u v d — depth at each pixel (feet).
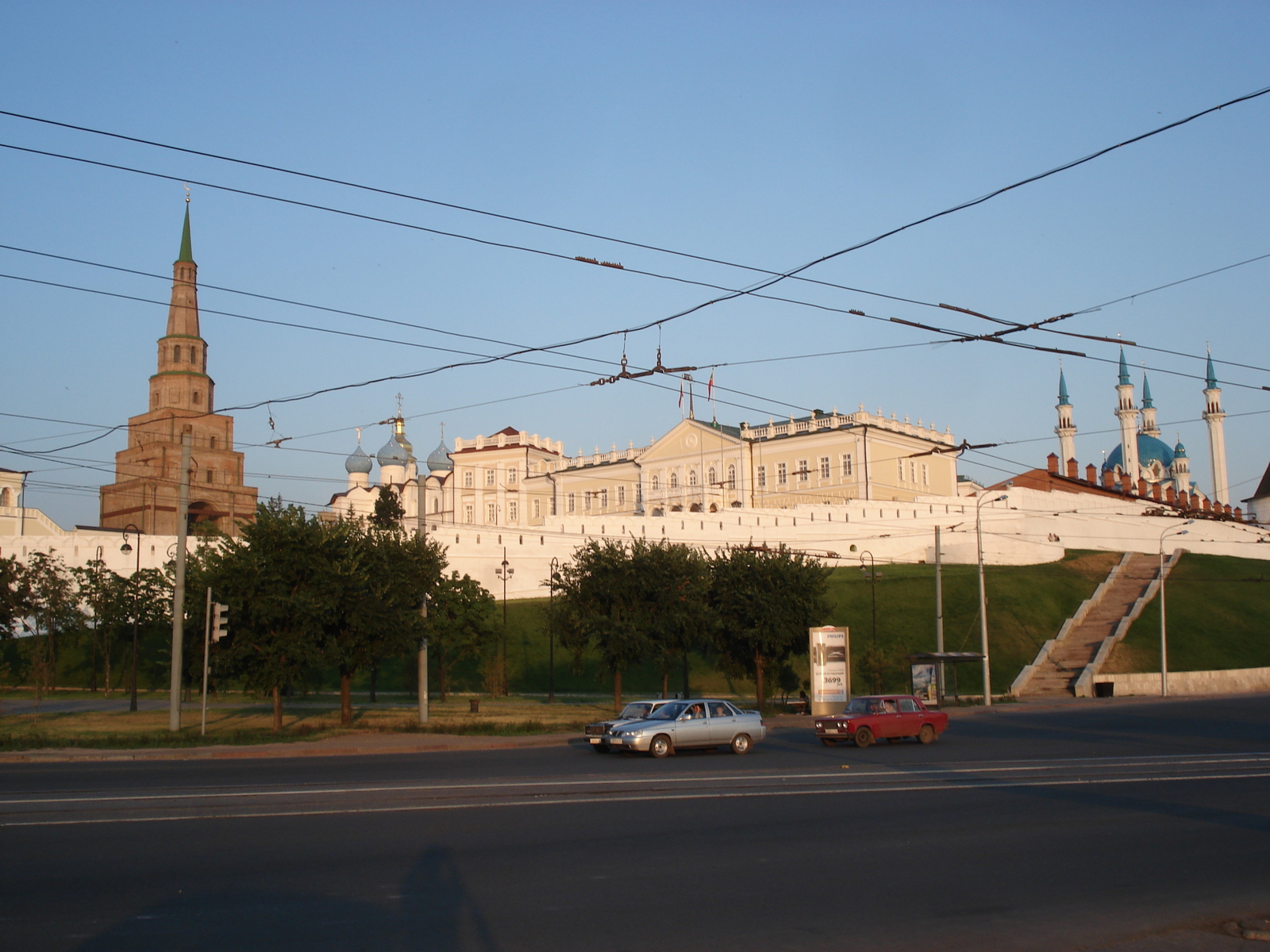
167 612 185.16
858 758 96.22
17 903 37.50
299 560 131.23
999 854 47.39
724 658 182.91
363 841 49.39
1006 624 263.90
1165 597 286.46
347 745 109.91
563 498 437.58
